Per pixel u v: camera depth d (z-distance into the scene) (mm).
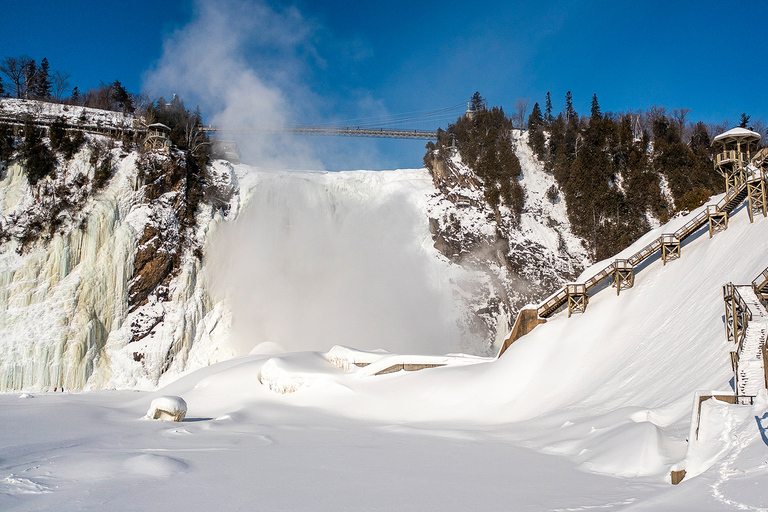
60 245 68812
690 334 33344
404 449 26672
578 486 18625
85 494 17031
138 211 74375
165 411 37125
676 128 112562
